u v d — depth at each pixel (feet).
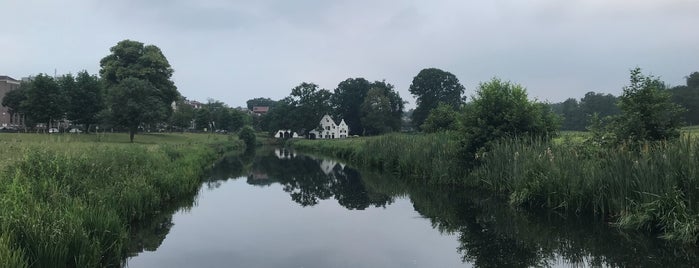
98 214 31.27
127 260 31.83
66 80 159.02
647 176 35.96
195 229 41.60
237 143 219.41
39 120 149.18
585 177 42.86
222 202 57.72
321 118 326.85
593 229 38.58
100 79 168.25
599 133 49.65
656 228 34.99
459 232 40.40
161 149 80.64
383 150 99.66
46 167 38.70
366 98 310.24
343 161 137.28
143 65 183.42
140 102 140.67
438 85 294.66
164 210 50.49
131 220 40.73
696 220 31.48
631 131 45.57
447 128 108.58
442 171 68.64
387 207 54.19
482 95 63.72
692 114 183.21
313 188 73.77
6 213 25.32
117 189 41.19
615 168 39.47
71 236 25.89
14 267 20.61
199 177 77.30
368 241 37.58
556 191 45.06
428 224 44.06
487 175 58.54
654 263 29.68
